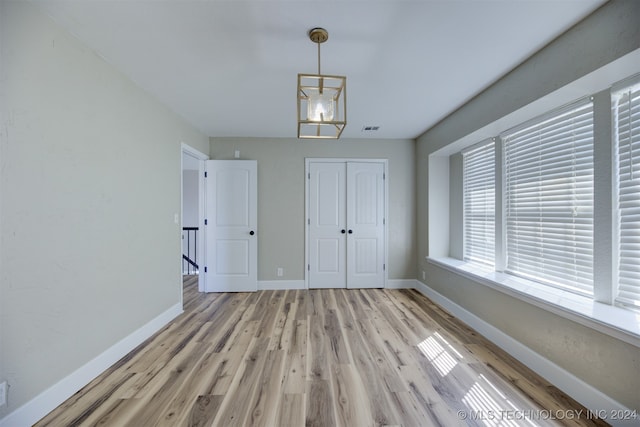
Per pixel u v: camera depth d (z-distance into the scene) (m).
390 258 4.12
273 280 4.04
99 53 1.93
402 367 1.97
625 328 1.37
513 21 1.61
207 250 3.90
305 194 4.06
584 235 1.90
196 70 2.16
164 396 1.67
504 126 2.49
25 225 1.44
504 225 2.65
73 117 1.73
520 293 2.04
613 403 1.44
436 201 3.72
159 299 2.69
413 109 2.95
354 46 1.85
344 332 2.56
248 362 2.04
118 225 2.13
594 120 1.77
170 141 2.93
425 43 1.82
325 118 1.62
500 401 1.62
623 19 1.39
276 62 2.04
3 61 1.35
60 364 1.62
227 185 3.92
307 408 1.56
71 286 1.70
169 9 1.51
